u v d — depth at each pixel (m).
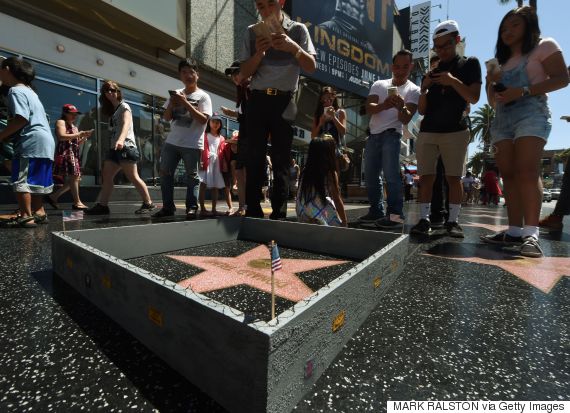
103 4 6.30
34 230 2.74
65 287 1.31
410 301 1.28
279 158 2.89
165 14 7.71
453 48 2.82
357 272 0.98
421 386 0.74
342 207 2.66
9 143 3.53
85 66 6.67
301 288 1.33
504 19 2.36
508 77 2.33
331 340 0.82
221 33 9.38
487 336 1.00
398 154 3.32
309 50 2.81
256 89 2.81
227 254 1.92
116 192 7.21
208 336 0.66
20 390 0.70
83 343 0.89
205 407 0.64
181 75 3.69
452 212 3.02
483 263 1.93
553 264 1.92
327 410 0.65
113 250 1.71
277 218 3.00
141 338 0.88
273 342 0.56
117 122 4.02
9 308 1.11
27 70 2.87
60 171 4.39
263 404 0.56
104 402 0.66
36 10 5.78
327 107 3.66
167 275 1.48
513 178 2.49
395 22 21.31
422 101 2.98
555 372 0.81
